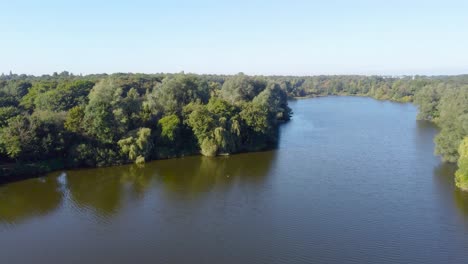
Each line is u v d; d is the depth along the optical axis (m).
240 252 53.59
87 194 75.94
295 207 68.50
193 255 52.91
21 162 87.12
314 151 109.31
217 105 115.00
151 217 65.38
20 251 54.06
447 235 57.53
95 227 61.72
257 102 128.88
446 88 179.38
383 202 70.12
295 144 119.31
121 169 93.00
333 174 87.00
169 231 60.12
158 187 80.12
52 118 93.81
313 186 79.25
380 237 57.19
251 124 113.81
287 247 54.75
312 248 54.38
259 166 94.81
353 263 50.53
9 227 61.69
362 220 62.84
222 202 71.50
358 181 81.88
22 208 69.06
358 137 128.75
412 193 74.31
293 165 95.19
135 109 109.25
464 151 78.44
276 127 146.50
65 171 90.44
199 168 94.00
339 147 113.81
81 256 52.78
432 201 70.25
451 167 91.12
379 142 120.06
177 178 86.12
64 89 126.25
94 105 95.75
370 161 97.56
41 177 85.75
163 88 125.75
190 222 63.22
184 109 112.50
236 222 63.00
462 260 50.94
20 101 132.12
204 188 79.31
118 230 60.56
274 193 75.62
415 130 141.00
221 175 88.12
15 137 83.81
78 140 95.50
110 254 53.28
